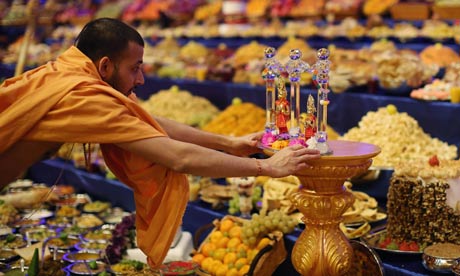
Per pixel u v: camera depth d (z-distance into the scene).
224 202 3.83
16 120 2.15
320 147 2.35
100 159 4.97
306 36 6.92
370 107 4.32
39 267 2.96
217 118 4.92
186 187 2.36
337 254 2.45
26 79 2.25
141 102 5.89
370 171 3.42
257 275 2.92
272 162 2.26
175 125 2.71
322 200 2.42
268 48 2.56
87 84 2.18
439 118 3.95
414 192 2.80
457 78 4.12
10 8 10.16
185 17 8.91
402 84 4.20
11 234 3.72
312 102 2.46
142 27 9.13
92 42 2.27
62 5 10.48
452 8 6.09
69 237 3.75
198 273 3.06
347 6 7.09
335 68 4.72
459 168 2.78
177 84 6.28
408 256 2.81
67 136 2.14
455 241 2.77
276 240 3.03
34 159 2.22
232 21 8.06
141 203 2.36
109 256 3.36
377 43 5.82
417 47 5.97
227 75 5.96
